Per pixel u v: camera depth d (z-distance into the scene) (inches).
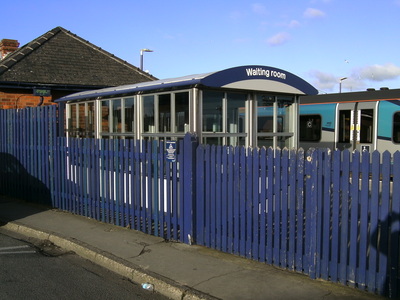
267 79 282.0
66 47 550.0
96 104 339.0
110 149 280.1
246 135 283.0
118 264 203.6
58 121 338.3
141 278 188.5
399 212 149.2
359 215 165.2
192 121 253.9
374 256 157.9
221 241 217.2
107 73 538.9
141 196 260.2
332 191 171.2
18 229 286.7
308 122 604.4
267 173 193.8
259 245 199.9
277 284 173.0
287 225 188.2
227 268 192.9
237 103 280.4
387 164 151.6
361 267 162.6
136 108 300.2
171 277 183.5
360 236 161.9
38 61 502.9
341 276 169.6
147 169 253.3
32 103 474.6
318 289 166.6
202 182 224.1
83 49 562.3
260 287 170.4
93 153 295.1
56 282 189.9
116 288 183.3
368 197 158.7
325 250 173.8
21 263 217.6
